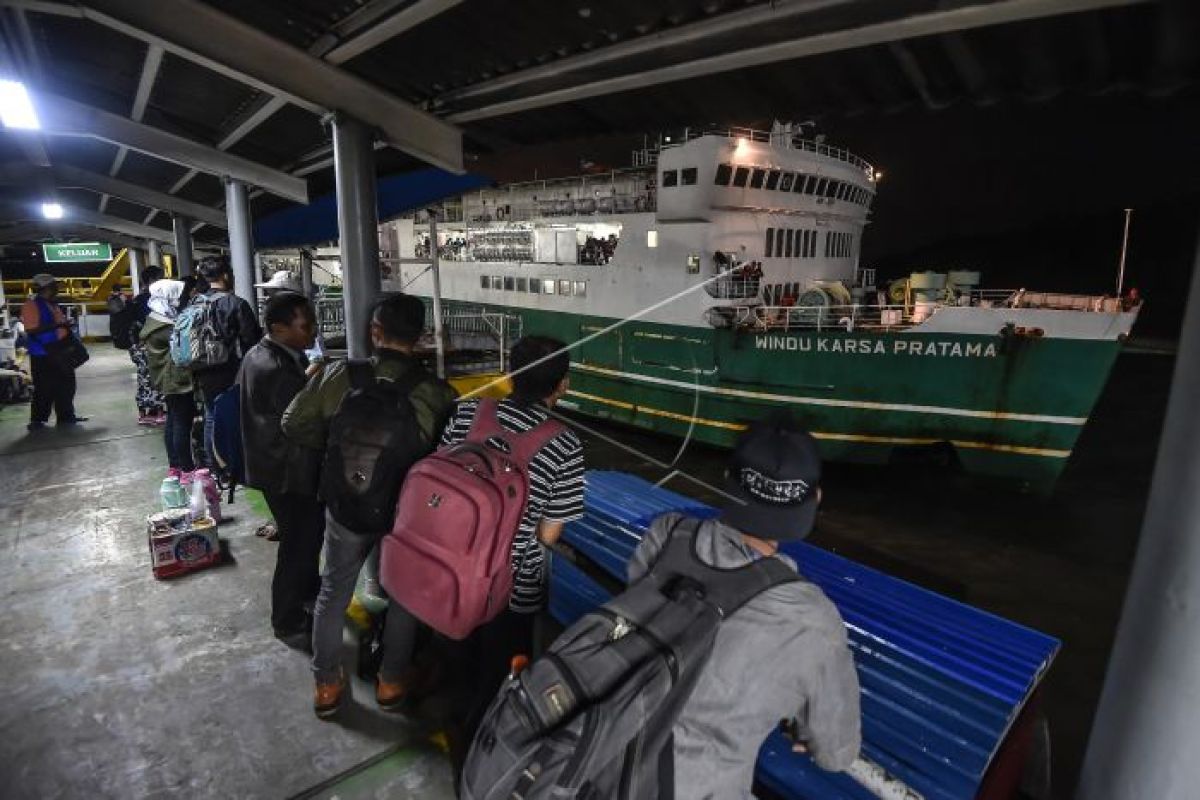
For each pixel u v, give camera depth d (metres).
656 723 1.22
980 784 1.79
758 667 1.27
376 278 3.73
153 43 2.85
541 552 2.56
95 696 3.13
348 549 2.82
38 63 4.16
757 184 12.97
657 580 1.41
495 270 17.47
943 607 2.23
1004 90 2.41
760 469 1.38
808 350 11.86
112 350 15.78
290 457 3.23
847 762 1.44
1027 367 10.54
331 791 2.60
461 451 2.33
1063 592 8.63
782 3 1.95
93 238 15.20
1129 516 11.12
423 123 3.65
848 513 11.09
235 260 6.37
